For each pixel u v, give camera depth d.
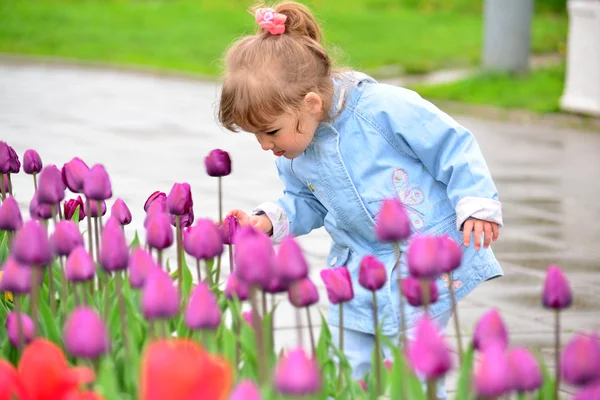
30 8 34.41
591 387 2.21
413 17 31.64
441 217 4.54
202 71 23.25
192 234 3.26
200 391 2.06
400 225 2.83
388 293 4.46
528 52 20.53
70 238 3.30
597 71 16.97
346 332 4.58
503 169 12.48
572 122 16.83
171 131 14.77
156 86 21.25
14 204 3.36
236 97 4.42
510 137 15.34
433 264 2.70
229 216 3.75
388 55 24.70
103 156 12.35
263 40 4.48
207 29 30.67
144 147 13.20
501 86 19.53
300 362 2.14
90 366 2.98
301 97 4.41
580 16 17.11
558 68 21.14
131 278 2.95
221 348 3.30
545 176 12.01
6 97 18.41
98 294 3.64
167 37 29.20
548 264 7.89
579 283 7.30
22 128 14.52
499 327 2.66
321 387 2.97
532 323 6.26
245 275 2.61
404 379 2.63
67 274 3.05
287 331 5.84
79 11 34.19
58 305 3.97
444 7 33.59
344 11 32.34
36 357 2.35
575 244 8.62
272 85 4.34
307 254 7.89
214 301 2.67
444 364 2.23
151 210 3.54
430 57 24.47
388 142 4.56
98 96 19.02
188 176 11.16
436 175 4.55
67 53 26.58
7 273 2.95
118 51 26.83
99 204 3.88
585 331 6.10
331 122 4.57
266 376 2.77
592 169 12.58
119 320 3.36
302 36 4.53
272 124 4.41
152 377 2.04
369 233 4.61
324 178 4.64
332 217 4.71
